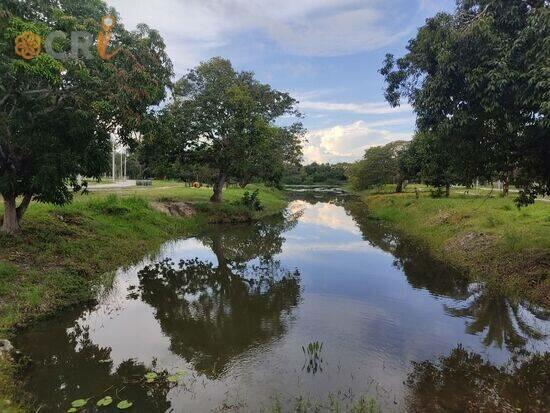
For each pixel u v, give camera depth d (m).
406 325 9.62
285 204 48.72
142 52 11.94
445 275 14.36
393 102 12.52
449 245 18.36
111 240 16.39
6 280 10.28
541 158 10.98
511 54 8.78
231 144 28.12
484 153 11.33
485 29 8.87
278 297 11.98
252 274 14.88
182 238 21.84
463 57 9.40
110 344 8.56
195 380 7.09
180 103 27.41
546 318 9.93
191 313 10.58
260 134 28.05
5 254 11.62
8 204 12.79
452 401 6.43
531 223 17.70
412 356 8.02
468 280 13.59
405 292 12.34
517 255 13.64
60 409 6.18
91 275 12.68
